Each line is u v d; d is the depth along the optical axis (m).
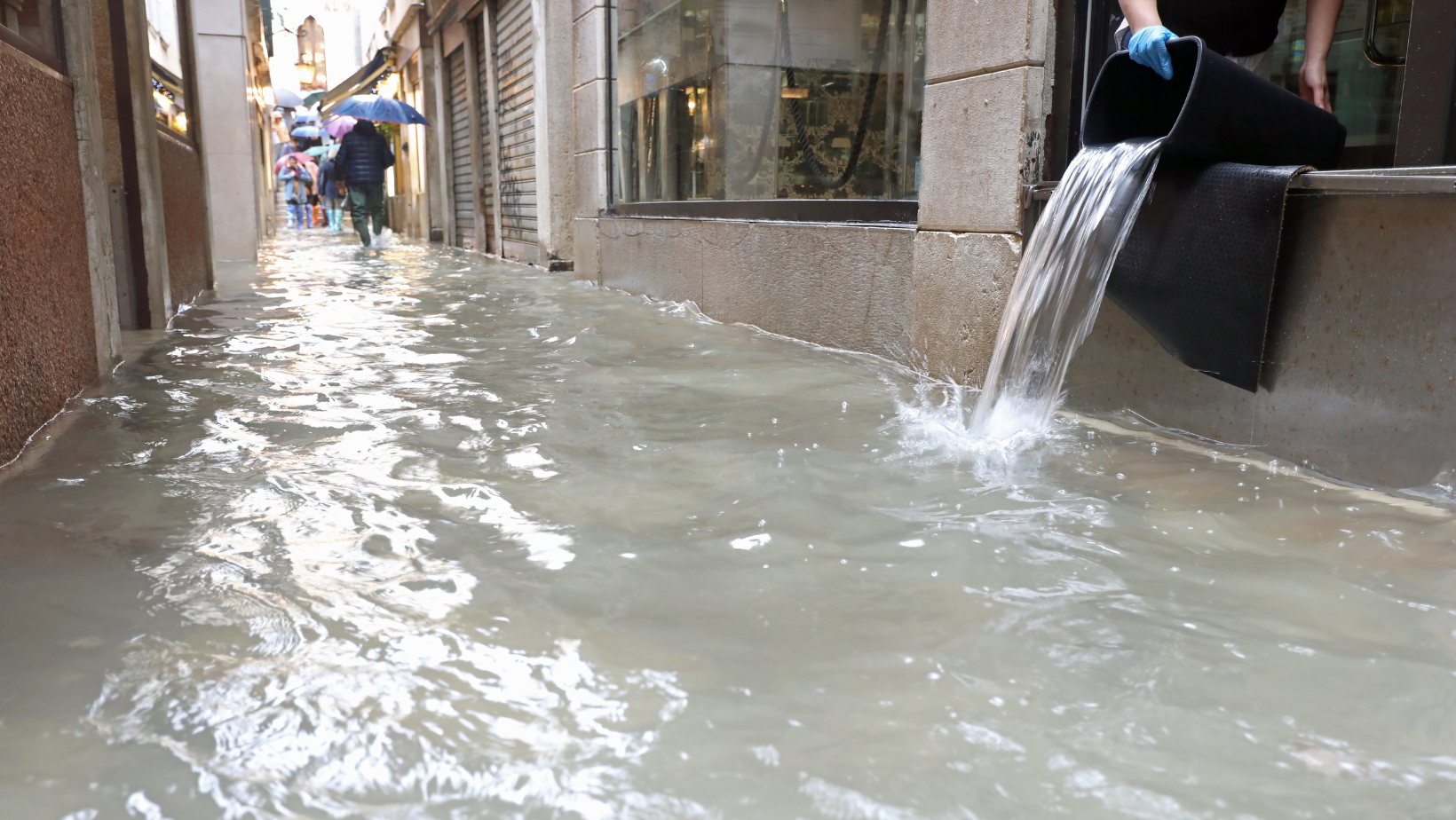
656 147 7.95
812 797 1.35
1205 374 3.22
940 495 2.65
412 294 8.28
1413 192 2.52
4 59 3.12
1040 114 3.82
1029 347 3.45
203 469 2.91
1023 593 2.02
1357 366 2.76
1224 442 3.18
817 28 5.57
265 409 3.71
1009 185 3.88
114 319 4.63
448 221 16.80
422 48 18.00
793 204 5.70
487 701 1.59
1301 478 2.81
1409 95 2.75
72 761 1.42
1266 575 2.12
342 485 2.74
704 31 6.94
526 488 2.72
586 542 2.31
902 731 1.51
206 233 8.55
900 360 4.71
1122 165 3.14
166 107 7.11
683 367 4.63
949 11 4.20
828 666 1.72
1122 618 1.90
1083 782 1.38
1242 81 2.86
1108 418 3.55
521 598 2.00
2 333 3.00
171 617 1.90
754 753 1.45
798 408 3.73
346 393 4.01
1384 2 3.87
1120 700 1.60
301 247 16.66
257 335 5.70
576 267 9.78
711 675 1.68
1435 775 1.41
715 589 2.04
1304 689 1.64
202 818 1.30
